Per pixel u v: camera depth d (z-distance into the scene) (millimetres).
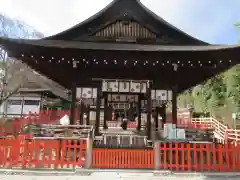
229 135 20562
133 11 14836
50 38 14398
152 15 14617
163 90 14242
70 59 13148
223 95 41031
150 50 12609
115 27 14875
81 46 13164
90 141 11391
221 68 13805
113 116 29266
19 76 36062
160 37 14867
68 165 11102
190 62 13297
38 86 46562
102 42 14633
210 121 26297
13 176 9930
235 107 36094
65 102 54219
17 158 11031
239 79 35562
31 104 43500
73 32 14562
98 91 14141
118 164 11242
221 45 13773
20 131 18891
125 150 11430
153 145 11750
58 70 14156
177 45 14602
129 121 27203
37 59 13180
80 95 14062
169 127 12625
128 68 14039
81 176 10078
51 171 10422
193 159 11820
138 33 14859
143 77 14281
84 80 14188
